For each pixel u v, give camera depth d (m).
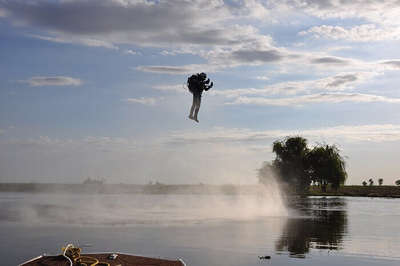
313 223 39.12
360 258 21.00
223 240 26.92
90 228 33.84
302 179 100.81
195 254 21.80
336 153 99.50
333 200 92.88
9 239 27.12
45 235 29.25
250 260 20.19
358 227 35.62
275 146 102.25
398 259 20.80
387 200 94.31
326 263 19.70
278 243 25.86
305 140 101.19
